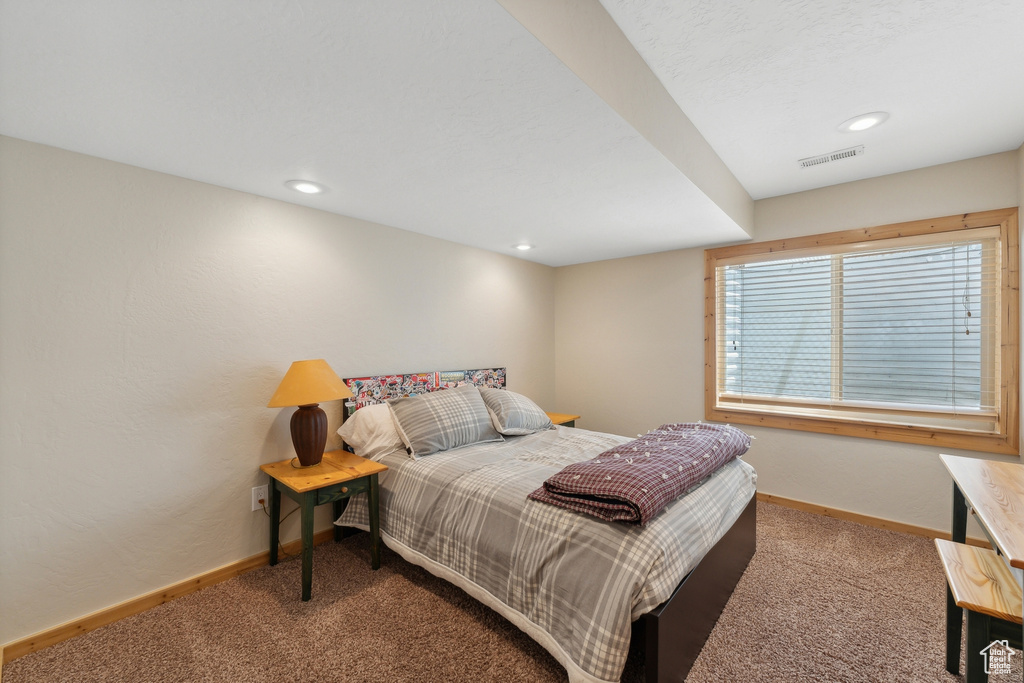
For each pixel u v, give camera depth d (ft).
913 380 9.41
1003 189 8.30
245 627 6.16
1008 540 3.82
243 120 5.27
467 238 11.27
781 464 10.89
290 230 8.41
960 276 8.87
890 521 9.49
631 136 5.65
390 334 10.17
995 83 6.11
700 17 4.88
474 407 9.70
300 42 3.86
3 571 5.56
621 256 13.57
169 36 3.76
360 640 5.88
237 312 7.69
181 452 7.04
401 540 7.39
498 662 5.49
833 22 4.92
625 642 4.49
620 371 13.73
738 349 11.71
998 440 8.34
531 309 14.35
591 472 5.89
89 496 6.19
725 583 6.57
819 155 8.51
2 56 3.98
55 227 5.92
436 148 6.03
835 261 10.28
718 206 8.57
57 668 5.40
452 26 3.67
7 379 5.58
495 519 6.15
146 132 5.54
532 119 5.25
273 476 7.34
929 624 6.23
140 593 6.63
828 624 6.22
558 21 4.11
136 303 6.59
